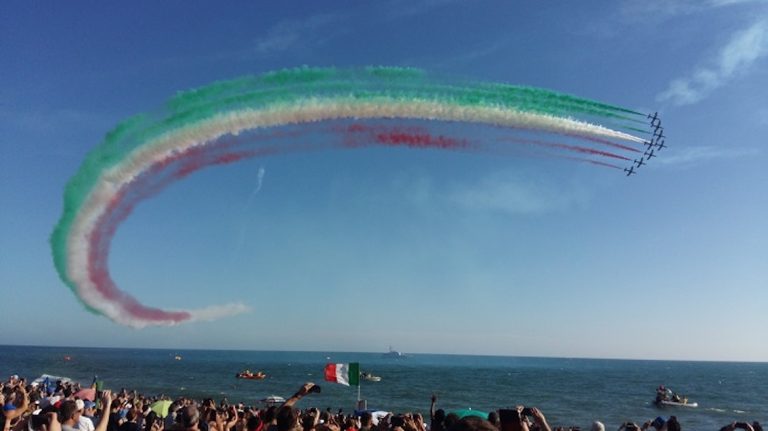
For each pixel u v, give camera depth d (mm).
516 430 9352
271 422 11781
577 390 127250
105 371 155875
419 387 124375
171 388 110000
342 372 32031
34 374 129125
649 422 18875
